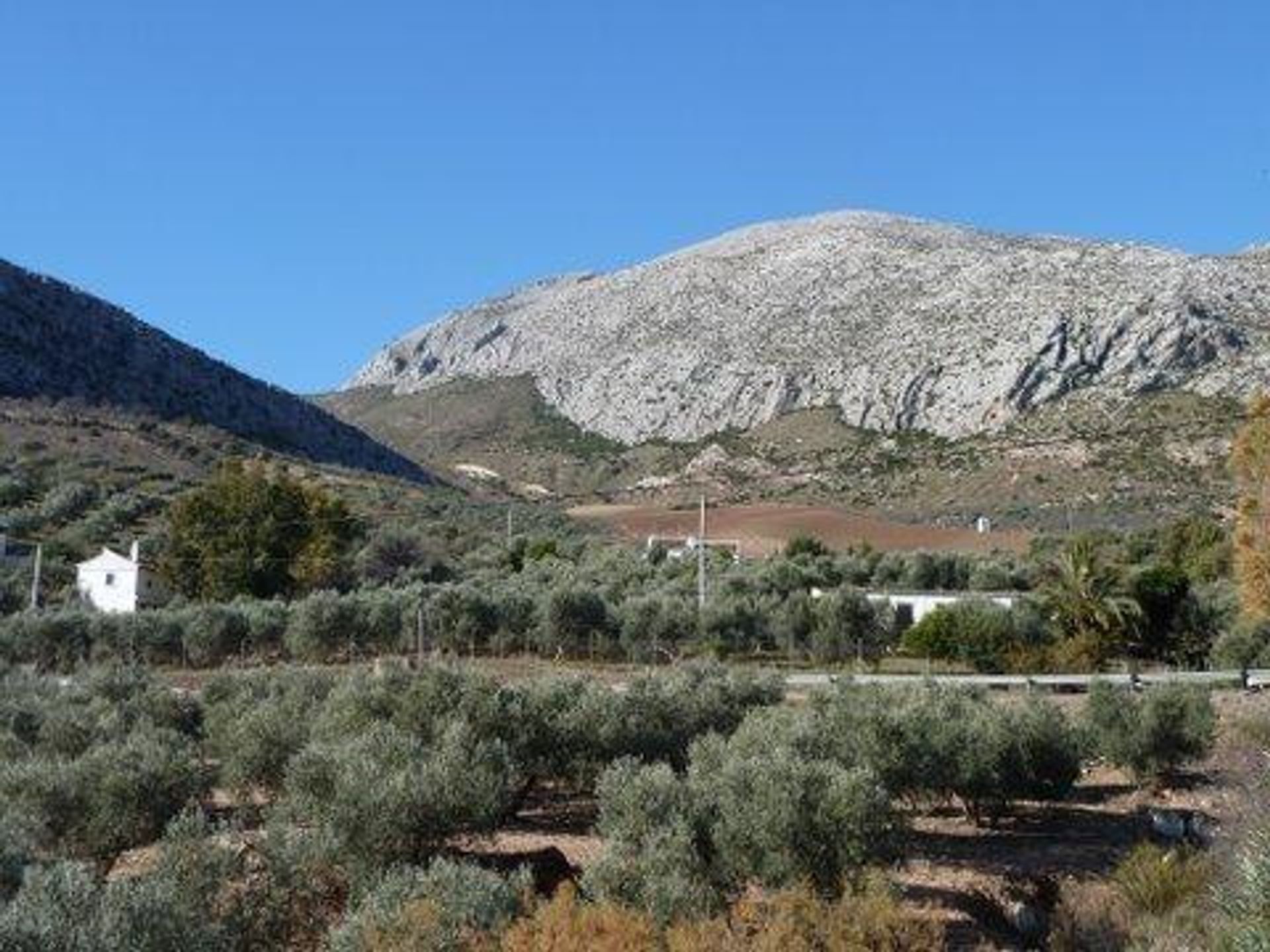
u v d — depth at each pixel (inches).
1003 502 4527.6
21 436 4060.0
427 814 665.0
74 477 3752.5
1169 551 3016.7
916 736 997.2
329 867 613.0
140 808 746.2
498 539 3590.1
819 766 703.1
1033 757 1048.8
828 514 4229.8
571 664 1971.0
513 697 1008.9
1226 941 343.3
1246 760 1102.4
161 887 441.7
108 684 1278.3
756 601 2201.0
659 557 3198.8
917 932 580.1
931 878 840.3
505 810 756.6
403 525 3624.5
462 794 688.4
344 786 665.6
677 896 581.6
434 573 2945.4
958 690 1305.4
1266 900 338.3
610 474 7327.8
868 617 2123.5
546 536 3656.5
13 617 2028.8
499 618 2135.8
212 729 1073.5
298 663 1961.1
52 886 425.4
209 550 2763.3
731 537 3814.0
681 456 7003.0
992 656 2009.1
